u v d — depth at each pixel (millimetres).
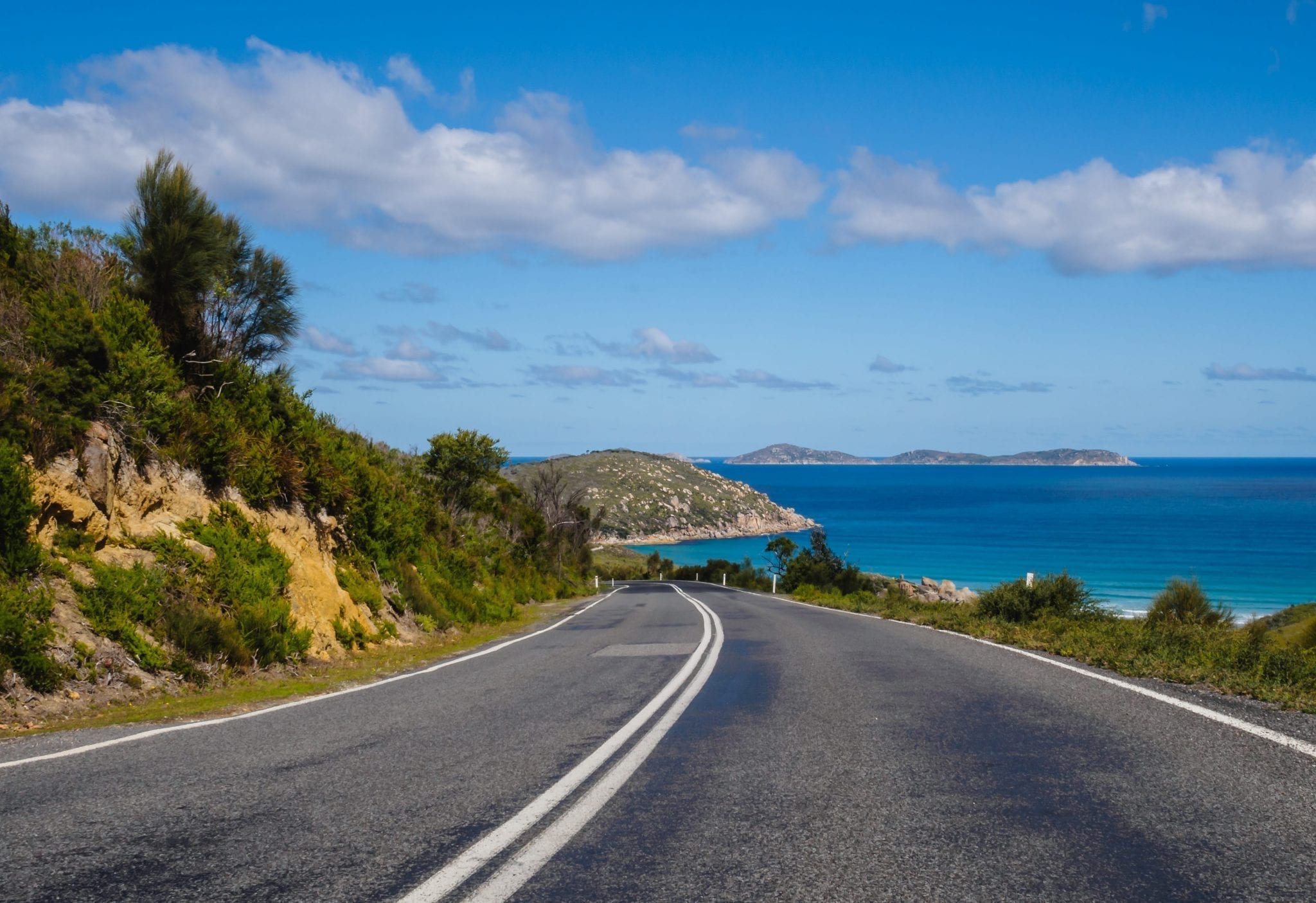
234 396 15242
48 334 11398
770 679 9328
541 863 3580
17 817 4422
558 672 10734
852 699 7715
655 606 29031
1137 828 3891
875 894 3186
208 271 13906
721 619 20625
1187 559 90812
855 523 163250
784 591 53469
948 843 3744
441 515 27047
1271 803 4234
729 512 195125
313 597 14594
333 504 17703
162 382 12938
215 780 5184
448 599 21594
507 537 41344
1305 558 89688
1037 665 9945
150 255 13484
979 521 158875
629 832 3998
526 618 26562
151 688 9594
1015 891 3195
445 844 3857
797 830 3967
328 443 18578
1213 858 3498
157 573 11227
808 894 3199
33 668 8508
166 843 3936
